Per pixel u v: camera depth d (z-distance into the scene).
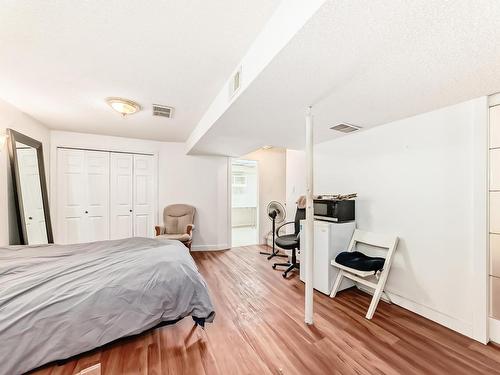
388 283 2.45
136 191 4.31
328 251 2.61
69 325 1.42
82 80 2.09
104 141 4.08
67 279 1.61
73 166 3.88
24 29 1.43
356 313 2.18
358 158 2.86
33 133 3.17
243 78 1.71
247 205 7.89
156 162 4.45
